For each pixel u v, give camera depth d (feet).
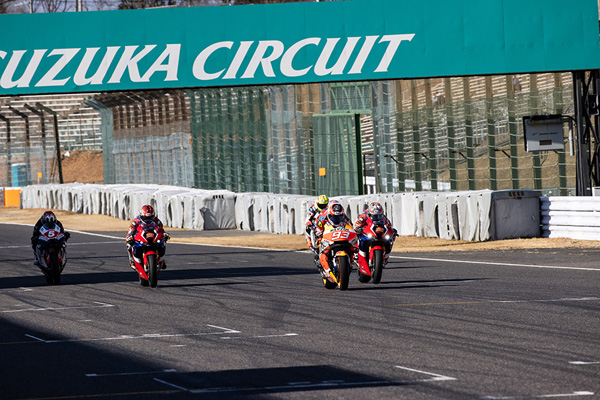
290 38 184.55
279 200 244.01
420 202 203.51
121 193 324.80
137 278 132.16
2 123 544.21
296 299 98.58
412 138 323.78
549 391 49.14
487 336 68.95
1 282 131.54
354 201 223.71
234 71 184.34
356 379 53.62
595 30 184.96
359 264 110.73
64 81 183.42
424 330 72.95
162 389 51.83
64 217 353.31
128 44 184.34
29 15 183.42
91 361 62.23
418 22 184.65
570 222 172.65
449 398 47.93
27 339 74.02
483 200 181.57
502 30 184.65
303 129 336.08
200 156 383.24
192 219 272.51
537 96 293.43
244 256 173.88
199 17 184.55
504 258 146.92
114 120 451.12
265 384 52.65
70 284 125.08
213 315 86.74
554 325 73.72
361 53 184.34
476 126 335.26
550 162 289.33
